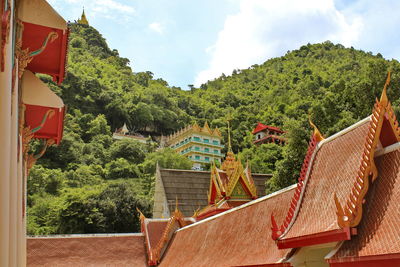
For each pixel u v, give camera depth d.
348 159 17.75
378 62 66.12
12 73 9.88
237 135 186.75
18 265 13.24
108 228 78.62
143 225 41.50
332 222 15.80
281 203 23.28
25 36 14.99
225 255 25.31
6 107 7.85
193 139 163.38
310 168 20.03
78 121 172.25
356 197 14.92
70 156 139.00
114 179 133.50
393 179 14.63
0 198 7.59
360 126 18.28
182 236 36.25
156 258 37.31
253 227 24.62
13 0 10.48
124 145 157.62
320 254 18.27
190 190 59.19
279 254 19.84
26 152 17.48
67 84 183.38
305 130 62.78
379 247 13.09
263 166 126.19
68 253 36.47
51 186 110.19
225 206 39.41
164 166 139.38
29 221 83.75
